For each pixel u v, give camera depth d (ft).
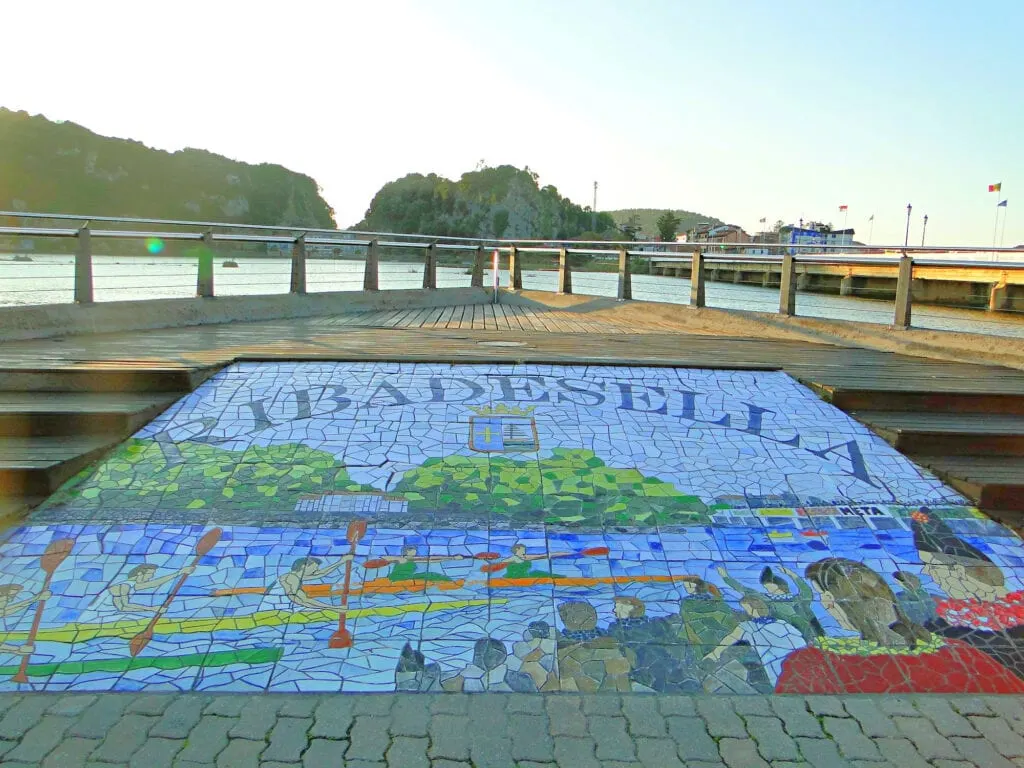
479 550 11.62
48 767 7.51
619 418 15.74
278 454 13.82
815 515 12.87
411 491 12.91
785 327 28.12
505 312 37.52
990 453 15.14
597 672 9.57
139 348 20.51
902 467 14.46
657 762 7.89
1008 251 22.52
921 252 24.79
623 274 38.27
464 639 10.00
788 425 15.88
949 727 8.68
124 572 10.93
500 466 13.74
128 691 8.93
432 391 16.49
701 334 28.07
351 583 10.90
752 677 9.62
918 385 17.71
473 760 7.83
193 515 12.12
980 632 10.61
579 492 13.12
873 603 11.02
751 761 7.94
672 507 12.85
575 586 11.02
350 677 9.30
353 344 22.03
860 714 8.91
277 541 11.62
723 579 11.31
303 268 34.22
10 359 17.93
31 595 10.47
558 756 7.95
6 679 9.06
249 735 8.13
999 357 21.42
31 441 13.79
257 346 21.21
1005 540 12.48
